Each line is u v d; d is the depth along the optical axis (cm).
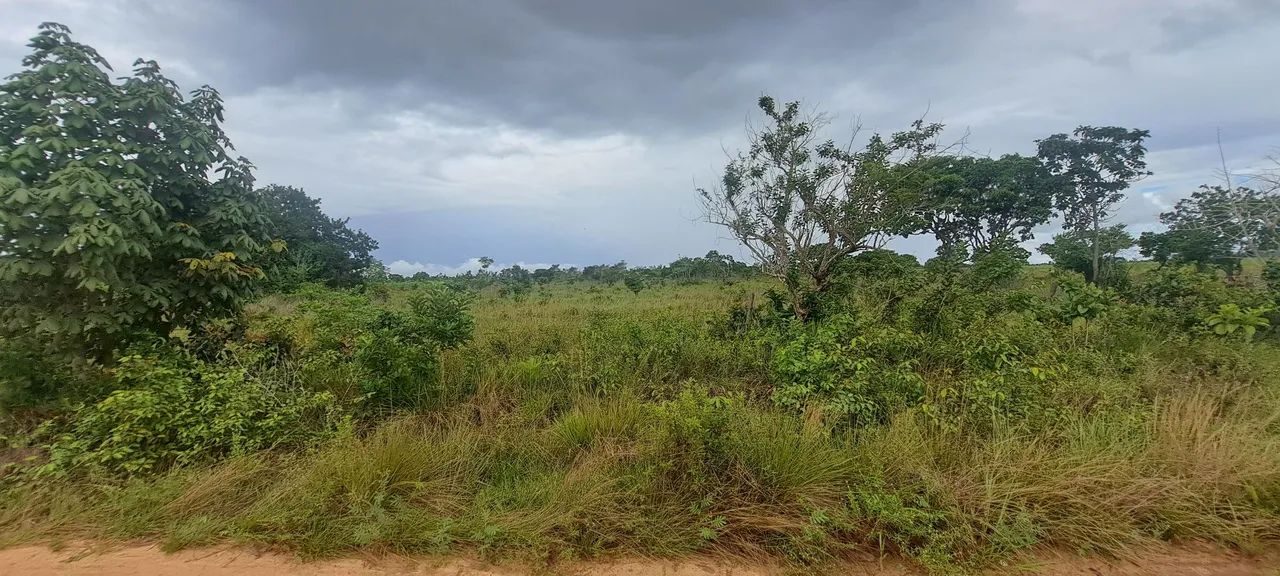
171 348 461
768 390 550
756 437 375
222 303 520
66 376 450
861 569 295
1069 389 460
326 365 519
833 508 326
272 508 324
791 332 613
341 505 327
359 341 516
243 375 443
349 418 422
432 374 514
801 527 312
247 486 352
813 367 480
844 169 775
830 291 777
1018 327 618
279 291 1170
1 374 414
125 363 416
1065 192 2441
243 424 397
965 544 302
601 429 423
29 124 447
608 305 1431
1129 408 439
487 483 372
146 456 372
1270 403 442
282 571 285
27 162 412
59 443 382
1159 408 430
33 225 405
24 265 398
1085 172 2417
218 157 521
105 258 406
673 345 623
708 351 627
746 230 817
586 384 541
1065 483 331
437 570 289
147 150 464
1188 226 1262
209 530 307
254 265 548
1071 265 1442
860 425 436
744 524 320
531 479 372
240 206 520
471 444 409
